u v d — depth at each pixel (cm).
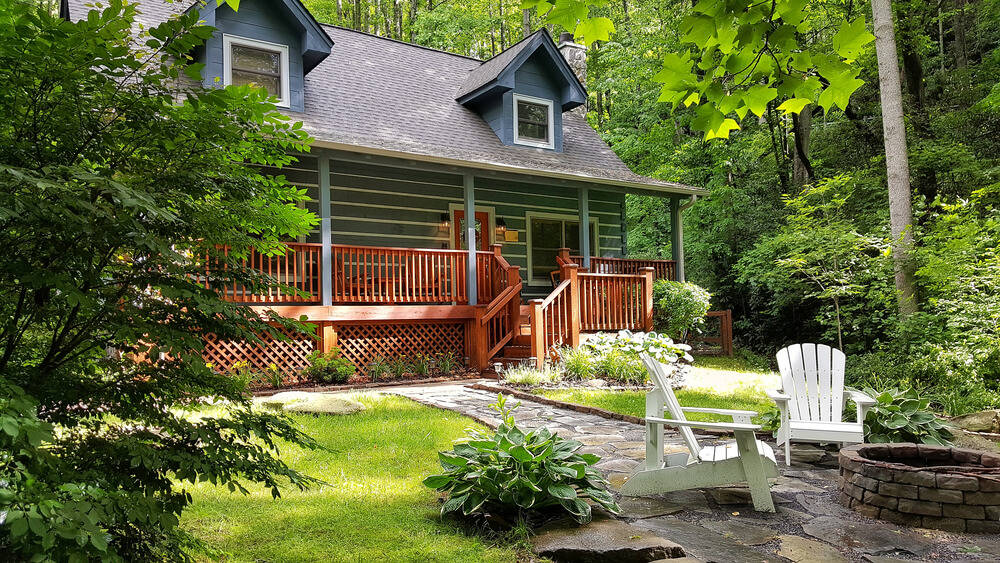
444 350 1166
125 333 220
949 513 374
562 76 1473
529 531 354
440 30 2614
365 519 378
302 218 293
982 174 1259
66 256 220
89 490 180
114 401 247
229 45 1105
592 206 1606
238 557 319
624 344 1023
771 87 313
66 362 250
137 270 238
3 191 192
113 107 239
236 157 283
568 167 1380
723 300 1912
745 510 413
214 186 255
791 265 1121
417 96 1412
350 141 1062
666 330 1326
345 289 1110
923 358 870
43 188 191
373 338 1101
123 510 196
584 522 369
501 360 1129
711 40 308
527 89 1448
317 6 2686
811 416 594
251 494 424
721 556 332
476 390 938
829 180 1137
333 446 556
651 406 455
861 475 410
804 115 1875
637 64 2144
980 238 920
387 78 1415
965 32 1772
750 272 1603
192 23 239
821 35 1623
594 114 2681
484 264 1210
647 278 1253
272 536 348
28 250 221
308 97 1219
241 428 249
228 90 242
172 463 229
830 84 295
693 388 944
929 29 1689
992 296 865
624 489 443
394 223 1310
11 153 222
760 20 287
